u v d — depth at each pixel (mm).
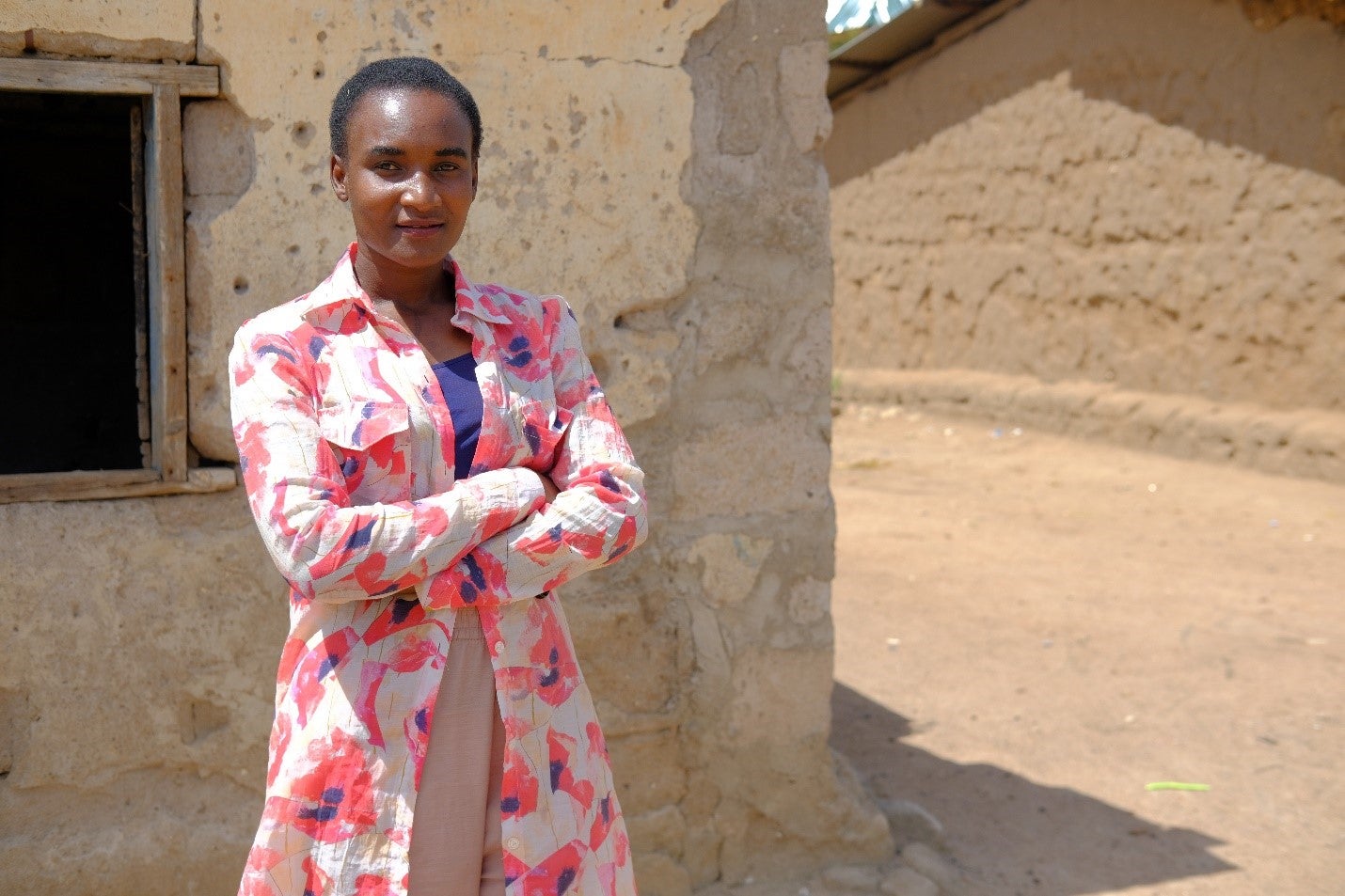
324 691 1740
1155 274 10359
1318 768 4223
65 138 6500
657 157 3178
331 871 1711
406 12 2926
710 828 3400
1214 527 7789
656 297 3225
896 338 13859
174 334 2834
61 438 7078
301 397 1765
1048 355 11617
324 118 2904
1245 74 9383
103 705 2879
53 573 2807
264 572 2967
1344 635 5609
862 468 10141
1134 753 4375
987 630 5766
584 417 1959
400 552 1690
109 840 2887
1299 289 9117
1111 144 10680
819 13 3287
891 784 4117
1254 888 3432
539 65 3045
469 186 1836
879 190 13906
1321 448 8789
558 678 1846
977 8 11977
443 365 1872
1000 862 3582
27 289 6914
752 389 3354
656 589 3295
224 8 2789
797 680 3443
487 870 1776
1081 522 8008
